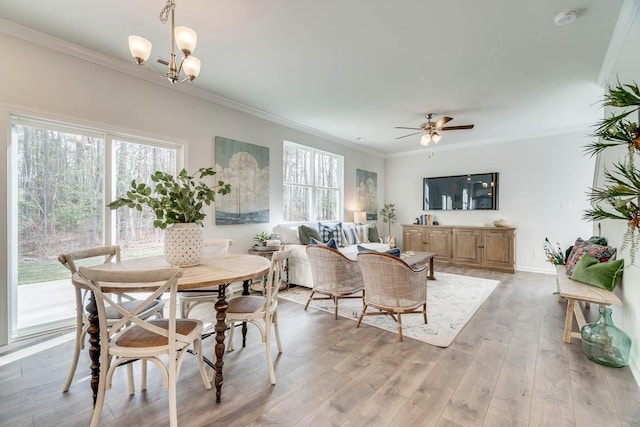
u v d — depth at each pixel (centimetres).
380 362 215
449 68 300
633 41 213
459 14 216
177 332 161
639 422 152
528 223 549
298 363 214
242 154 418
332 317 311
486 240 554
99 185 293
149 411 163
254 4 207
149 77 318
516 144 562
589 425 150
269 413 161
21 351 230
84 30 242
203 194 214
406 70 306
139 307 145
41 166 262
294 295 393
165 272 136
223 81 335
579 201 503
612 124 147
